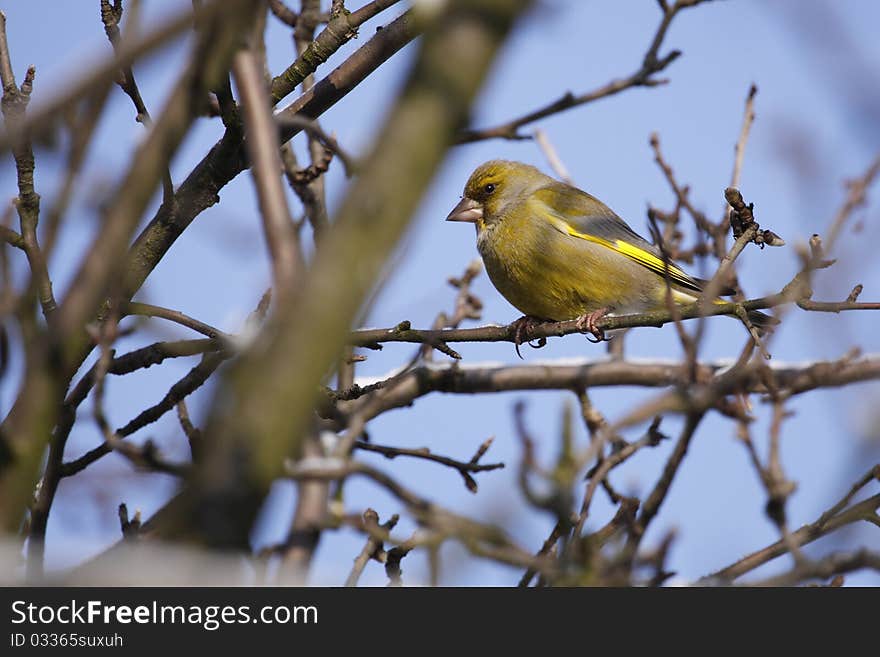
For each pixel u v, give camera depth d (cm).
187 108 461
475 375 1253
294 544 527
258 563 630
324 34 1039
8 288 584
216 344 964
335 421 1017
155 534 550
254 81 484
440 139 396
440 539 611
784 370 1008
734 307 995
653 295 1515
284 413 398
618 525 767
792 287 920
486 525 614
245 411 400
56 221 594
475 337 1062
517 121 1188
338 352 400
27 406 469
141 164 459
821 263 884
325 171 1215
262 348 415
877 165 846
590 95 1202
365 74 1058
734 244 973
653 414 691
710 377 1157
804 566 670
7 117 880
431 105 395
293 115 1058
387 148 395
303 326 395
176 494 643
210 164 1012
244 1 452
